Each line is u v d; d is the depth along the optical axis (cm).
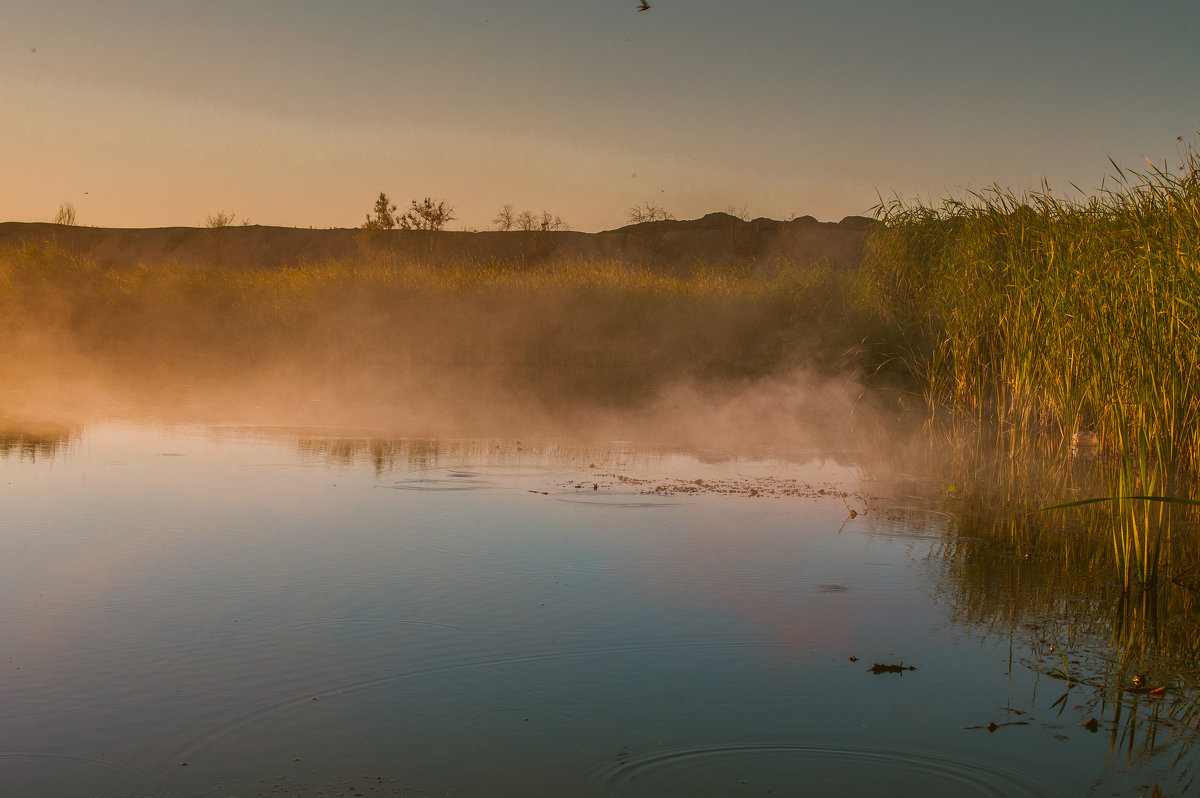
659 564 531
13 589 476
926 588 494
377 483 761
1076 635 429
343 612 443
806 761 311
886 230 1273
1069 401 817
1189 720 345
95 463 843
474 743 319
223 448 935
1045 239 956
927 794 291
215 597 464
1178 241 700
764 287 1641
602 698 354
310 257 7812
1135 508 555
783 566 531
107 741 317
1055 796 290
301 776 296
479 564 526
